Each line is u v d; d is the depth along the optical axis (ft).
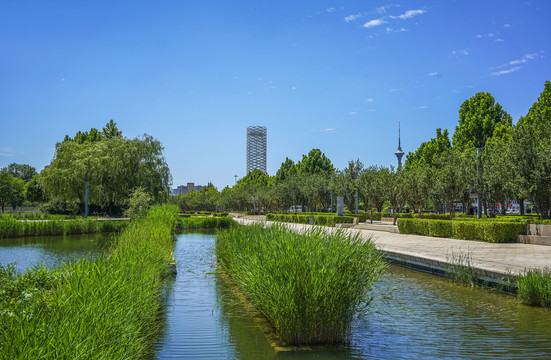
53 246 72.43
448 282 37.76
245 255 28.68
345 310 21.21
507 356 19.22
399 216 127.85
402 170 107.55
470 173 84.17
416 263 44.42
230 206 264.93
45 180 134.21
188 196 378.53
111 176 130.62
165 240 50.60
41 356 10.73
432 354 19.60
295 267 21.07
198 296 32.24
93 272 18.65
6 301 16.56
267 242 27.17
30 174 392.47
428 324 24.53
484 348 20.34
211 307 28.71
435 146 146.30
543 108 81.41
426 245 56.08
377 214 141.59
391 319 25.63
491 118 118.32
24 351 10.65
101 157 133.39
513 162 68.85
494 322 24.82
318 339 20.93
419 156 156.25
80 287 16.71
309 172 208.85
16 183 276.41
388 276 41.22
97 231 103.60
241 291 33.30
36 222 95.86
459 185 87.56
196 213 257.34
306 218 116.47
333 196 153.79
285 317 20.79
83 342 11.87
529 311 27.48
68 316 13.52
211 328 23.73
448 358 19.08
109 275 18.85
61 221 100.07
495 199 81.61
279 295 20.83
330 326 20.90
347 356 19.33
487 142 106.01
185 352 19.81
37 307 14.57
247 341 21.49
